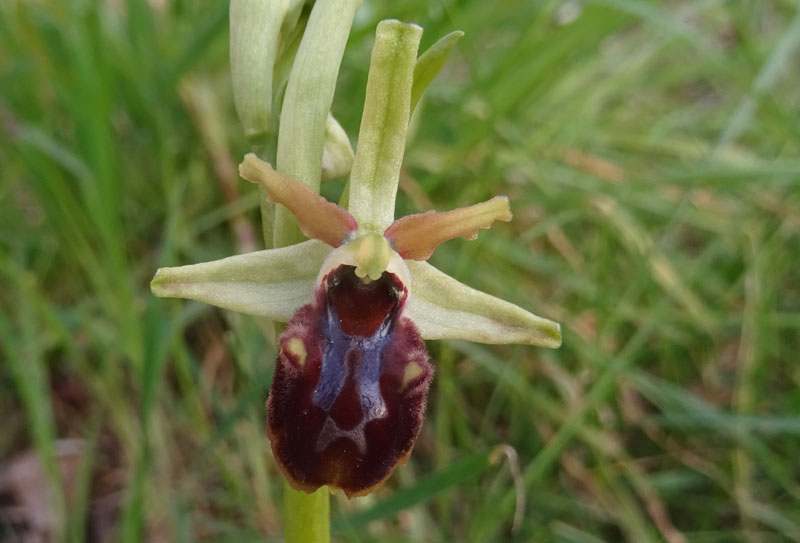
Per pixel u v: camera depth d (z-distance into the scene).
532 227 0.14
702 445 0.13
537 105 0.15
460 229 0.08
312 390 0.07
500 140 0.14
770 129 0.14
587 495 0.12
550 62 0.13
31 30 0.13
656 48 0.16
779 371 0.14
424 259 0.08
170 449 0.12
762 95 0.13
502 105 0.12
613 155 0.16
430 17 0.12
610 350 0.13
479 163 0.14
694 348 0.14
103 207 0.11
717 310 0.14
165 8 0.15
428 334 0.08
